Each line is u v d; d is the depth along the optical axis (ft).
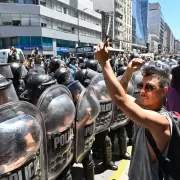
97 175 13.11
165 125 5.24
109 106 12.16
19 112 6.31
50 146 7.66
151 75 5.71
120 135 14.64
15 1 150.10
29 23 151.53
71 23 190.70
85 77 14.88
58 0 172.96
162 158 5.35
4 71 13.71
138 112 5.26
